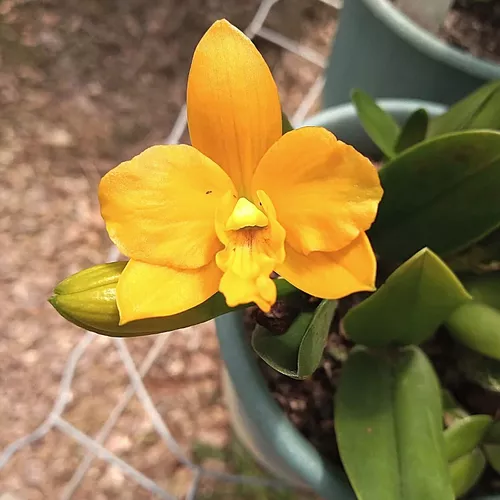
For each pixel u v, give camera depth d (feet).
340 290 0.43
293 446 0.59
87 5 1.25
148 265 0.44
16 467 0.99
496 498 0.59
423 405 0.57
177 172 0.43
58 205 1.14
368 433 0.56
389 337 0.58
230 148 0.46
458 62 0.83
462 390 0.67
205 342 1.07
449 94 0.89
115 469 1.00
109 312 0.45
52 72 1.21
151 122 1.20
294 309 0.53
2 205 1.12
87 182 1.16
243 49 0.44
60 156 1.16
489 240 0.64
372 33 0.88
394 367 0.59
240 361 0.61
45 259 1.10
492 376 0.63
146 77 1.22
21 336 1.06
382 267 0.66
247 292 0.41
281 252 0.44
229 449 1.02
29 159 1.16
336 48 0.97
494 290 0.62
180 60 1.24
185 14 1.26
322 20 1.28
